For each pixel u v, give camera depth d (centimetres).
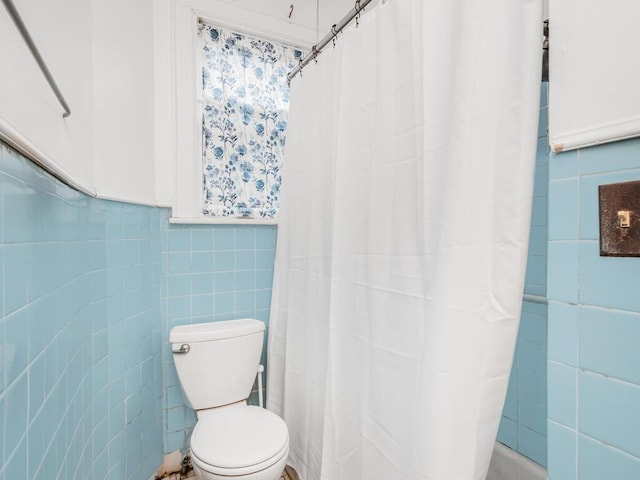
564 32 56
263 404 178
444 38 77
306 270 140
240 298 171
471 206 67
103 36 117
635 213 48
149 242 145
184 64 157
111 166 120
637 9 47
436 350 71
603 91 51
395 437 90
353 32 109
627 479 49
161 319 153
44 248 64
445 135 77
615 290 51
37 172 61
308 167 140
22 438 52
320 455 127
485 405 65
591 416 54
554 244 59
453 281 69
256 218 175
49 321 66
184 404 157
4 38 49
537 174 118
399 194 91
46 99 67
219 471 100
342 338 112
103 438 111
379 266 97
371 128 102
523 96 61
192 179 160
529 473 120
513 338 64
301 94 147
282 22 179
